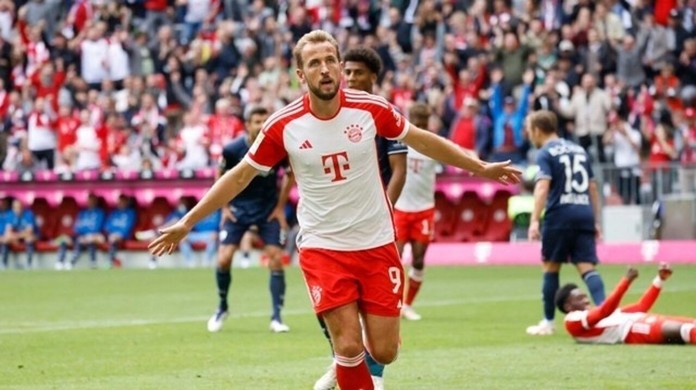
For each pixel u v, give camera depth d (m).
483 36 50.38
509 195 46.06
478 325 25.52
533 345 21.80
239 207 24.78
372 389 14.03
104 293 35.41
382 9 54.84
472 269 42.75
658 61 48.75
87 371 18.98
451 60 48.56
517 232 44.94
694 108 46.94
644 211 43.38
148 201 49.78
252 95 50.28
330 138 13.91
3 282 40.44
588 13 49.03
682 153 45.66
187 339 23.42
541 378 17.70
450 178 46.31
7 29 61.34
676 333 21.11
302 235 14.28
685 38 49.06
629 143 45.25
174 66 54.06
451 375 18.09
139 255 50.03
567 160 23.45
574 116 45.59
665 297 30.77
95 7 61.38
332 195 13.98
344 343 13.88
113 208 50.69
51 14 61.84
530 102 45.72
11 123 55.31
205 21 58.41
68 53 57.31
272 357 20.59
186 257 49.31
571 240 23.41
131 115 53.31
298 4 56.16
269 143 14.01
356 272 14.05
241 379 17.98
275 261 24.88
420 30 51.66
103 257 50.38
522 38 47.62
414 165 26.97
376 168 14.15
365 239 14.04
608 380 17.39
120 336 24.03
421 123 25.73
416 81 50.03
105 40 57.12
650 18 49.06
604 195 43.94
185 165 50.69
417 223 26.98
